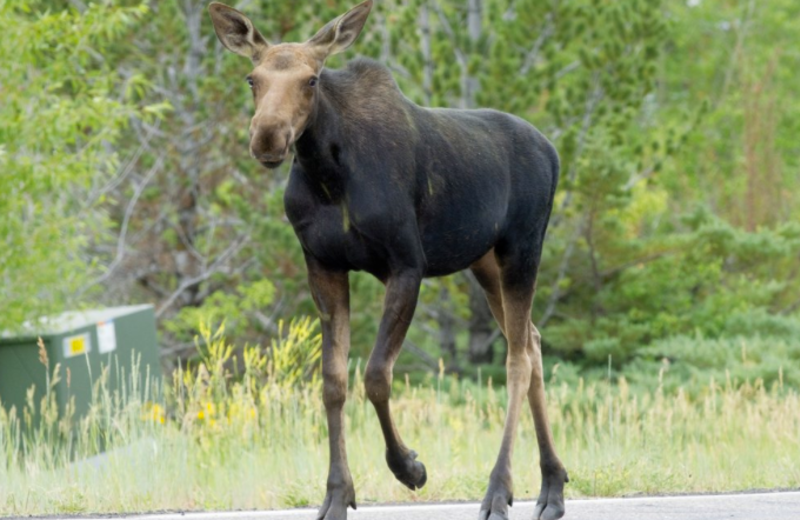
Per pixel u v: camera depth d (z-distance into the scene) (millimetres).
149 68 71000
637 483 29969
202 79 67000
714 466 32938
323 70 22094
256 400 41000
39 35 46469
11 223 46125
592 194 65750
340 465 21281
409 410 39625
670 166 101125
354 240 21922
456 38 65875
